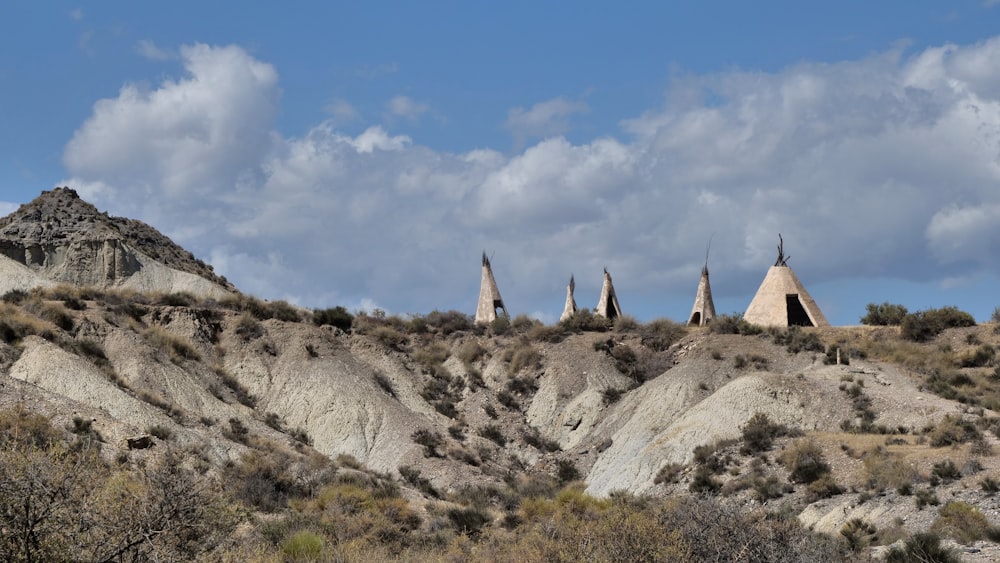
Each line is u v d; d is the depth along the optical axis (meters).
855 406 67.69
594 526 29.14
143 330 81.12
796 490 53.78
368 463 72.50
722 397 69.94
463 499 62.72
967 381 73.75
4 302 77.38
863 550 36.12
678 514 29.62
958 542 37.19
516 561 31.14
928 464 50.66
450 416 85.06
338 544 36.94
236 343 85.94
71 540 19.05
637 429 74.31
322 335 89.25
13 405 50.34
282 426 76.88
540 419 84.25
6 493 18.80
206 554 21.61
